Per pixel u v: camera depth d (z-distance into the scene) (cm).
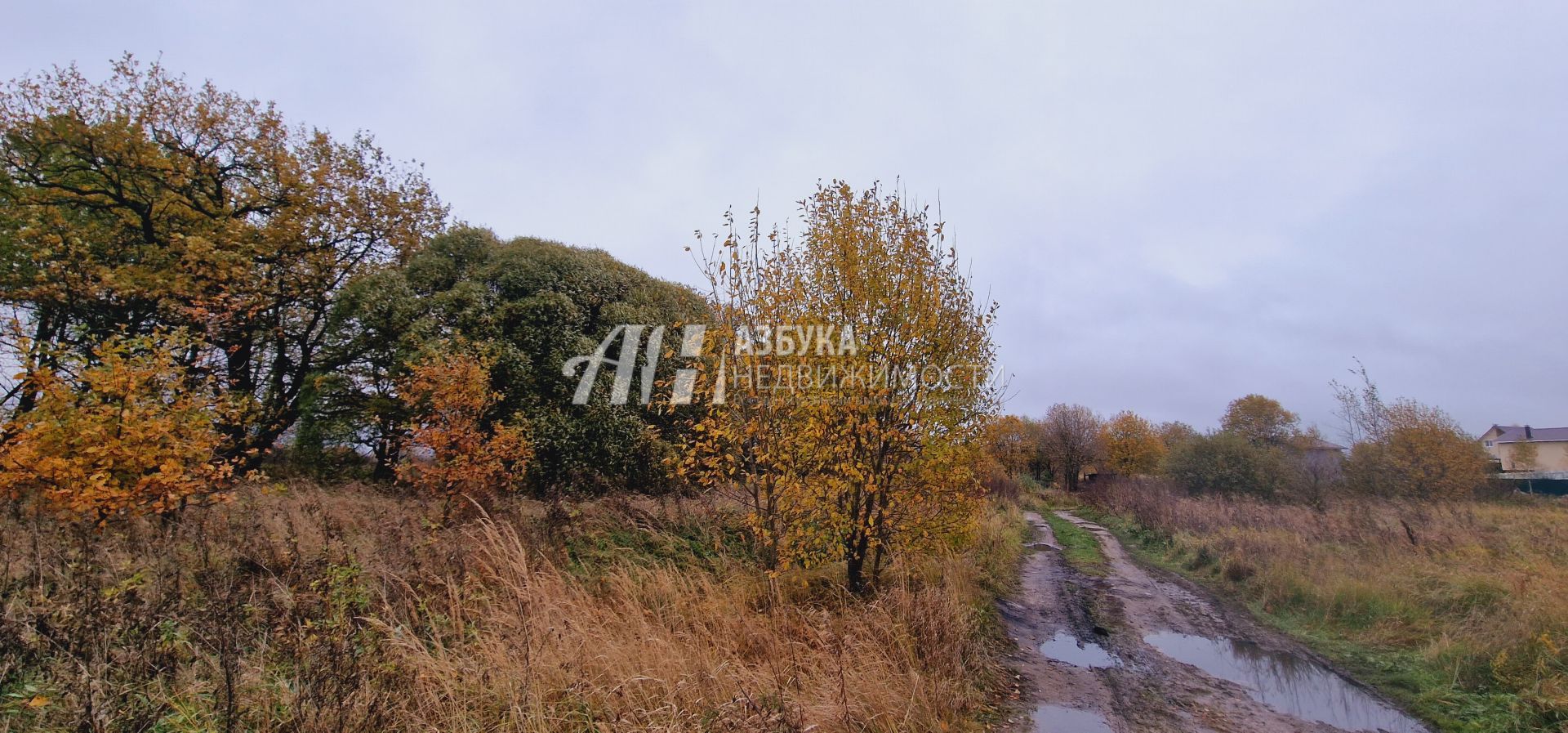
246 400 738
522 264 1245
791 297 668
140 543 530
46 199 1139
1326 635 711
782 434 679
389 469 1265
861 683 455
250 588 476
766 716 392
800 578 725
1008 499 2188
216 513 671
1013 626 743
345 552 566
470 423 835
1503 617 607
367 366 1297
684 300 1540
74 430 562
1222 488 2028
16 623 358
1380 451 1767
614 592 609
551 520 778
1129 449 3812
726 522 898
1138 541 1501
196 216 1265
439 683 393
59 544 496
